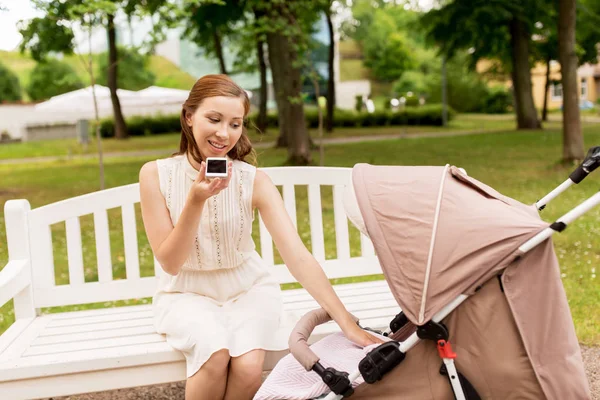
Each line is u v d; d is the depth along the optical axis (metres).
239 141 2.88
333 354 2.47
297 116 13.68
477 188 2.39
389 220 2.29
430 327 2.15
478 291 2.17
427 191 2.32
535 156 14.27
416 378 2.27
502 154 15.05
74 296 3.35
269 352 2.73
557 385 2.13
